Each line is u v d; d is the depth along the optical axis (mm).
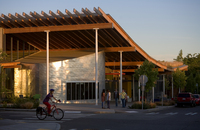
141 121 16719
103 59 40594
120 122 16141
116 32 34375
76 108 25703
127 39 37094
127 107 29547
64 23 33688
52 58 37375
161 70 52250
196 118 18953
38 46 43719
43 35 38156
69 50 43469
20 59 40125
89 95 37156
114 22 33500
